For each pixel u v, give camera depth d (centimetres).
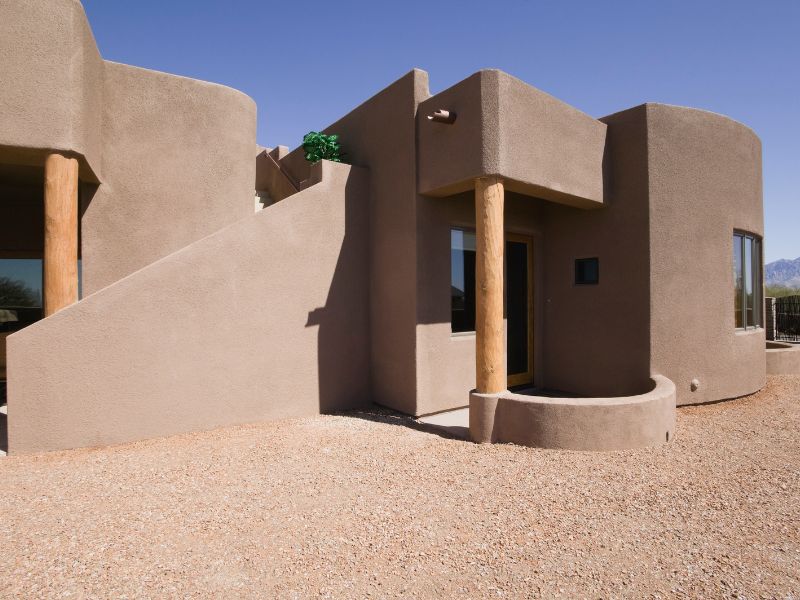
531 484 502
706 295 880
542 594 318
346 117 993
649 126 832
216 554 362
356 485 498
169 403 681
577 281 940
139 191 828
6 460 564
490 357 665
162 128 851
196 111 886
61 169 670
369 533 396
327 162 857
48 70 657
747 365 944
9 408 580
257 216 767
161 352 675
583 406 604
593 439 602
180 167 867
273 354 781
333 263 857
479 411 652
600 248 892
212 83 906
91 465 551
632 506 452
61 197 669
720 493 481
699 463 566
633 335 843
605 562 357
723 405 880
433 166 752
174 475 522
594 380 899
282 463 563
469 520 421
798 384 1068
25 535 386
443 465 558
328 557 359
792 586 327
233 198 926
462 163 698
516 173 687
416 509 441
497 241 672
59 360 605
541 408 615
